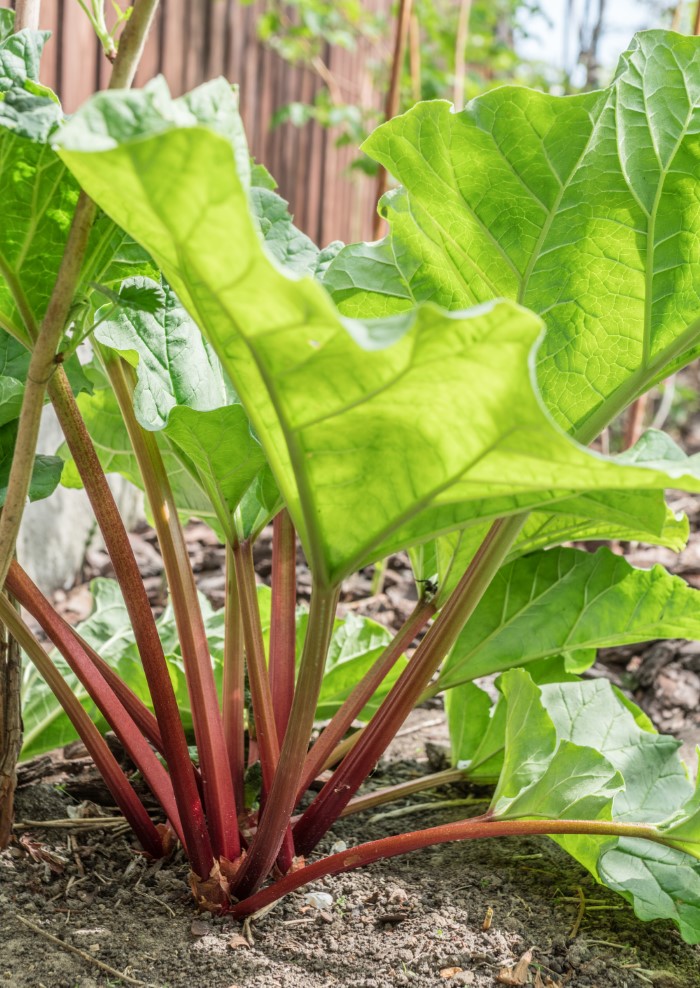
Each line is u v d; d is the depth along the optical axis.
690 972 1.08
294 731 0.95
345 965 1.01
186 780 1.05
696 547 3.08
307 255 1.27
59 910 1.07
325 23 5.06
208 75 4.11
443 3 6.15
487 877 1.24
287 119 4.84
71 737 1.45
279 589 1.26
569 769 1.15
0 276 0.93
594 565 1.40
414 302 1.23
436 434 0.74
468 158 1.10
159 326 1.16
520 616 1.40
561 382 1.15
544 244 1.12
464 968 1.02
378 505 0.81
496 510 0.87
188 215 0.62
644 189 1.08
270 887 1.06
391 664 1.24
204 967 0.98
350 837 1.34
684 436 5.60
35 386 0.83
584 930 1.14
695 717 1.99
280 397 0.74
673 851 1.14
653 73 1.08
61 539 2.63
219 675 1.52
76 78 2.98
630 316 1.11
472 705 1.46
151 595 2.55
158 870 1.16
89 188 0.71
